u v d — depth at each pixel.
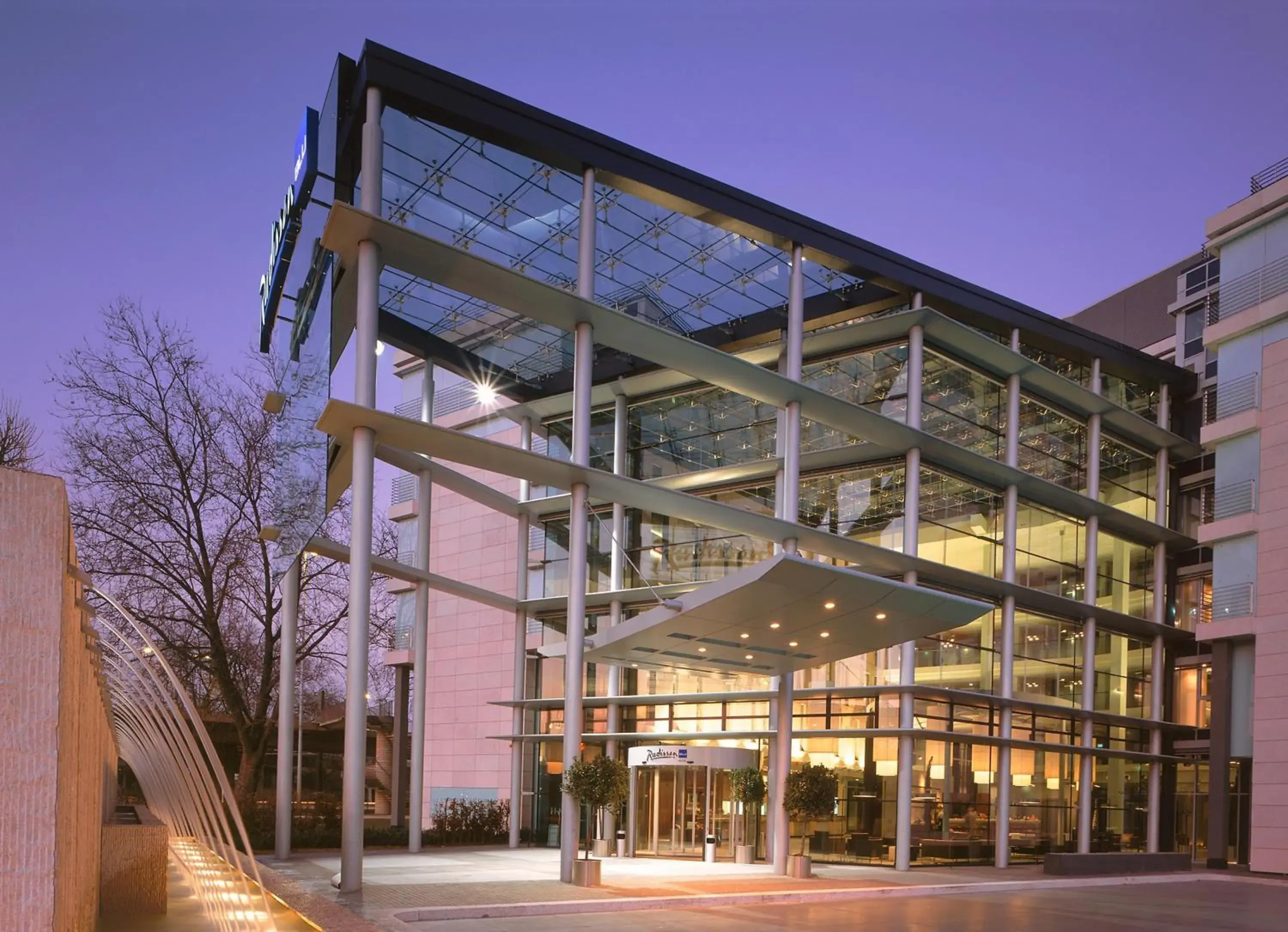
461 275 22.20
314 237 22.42
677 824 30.14
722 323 32.94
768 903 20.61
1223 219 38.00
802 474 33.81
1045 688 34.66
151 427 31.42
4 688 4.41
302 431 22.41
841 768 30.70
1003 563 33.75
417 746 29.02
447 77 22.41
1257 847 33.72
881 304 33.16
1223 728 36.28
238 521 33.00
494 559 42.09
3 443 31.58
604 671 35.12
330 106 22.62
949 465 32.56
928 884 24.64
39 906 4.33
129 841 14.73
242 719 32.25
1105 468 38.59
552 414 36.72
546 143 23.86
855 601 20.75
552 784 36.38
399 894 18.66
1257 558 35.69
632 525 35.28
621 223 27.84
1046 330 35.38
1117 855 30.69
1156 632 38.59
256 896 16.84
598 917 17.59
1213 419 40.00
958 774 31.06
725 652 24.81
